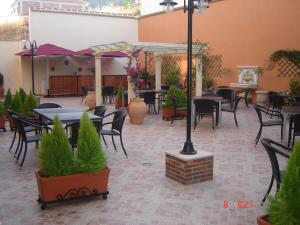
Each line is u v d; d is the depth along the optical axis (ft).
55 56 57.00
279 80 41.04
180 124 29.78
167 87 44.50
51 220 11.30
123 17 62.54
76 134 16.17
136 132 26.18
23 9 101.96
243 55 45.39
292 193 7.80
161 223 11.13
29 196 13.35
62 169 12.10
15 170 16.66
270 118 31.91
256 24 43.39
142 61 59.16
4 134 25.49
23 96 29.91
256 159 18.62
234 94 38.09
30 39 55.31
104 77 60.29
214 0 48.52
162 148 21.13
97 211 11.97
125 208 12.23
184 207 12.34
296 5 38.78
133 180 15.12
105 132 19.49
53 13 56.54
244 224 11.11
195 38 52.19
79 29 58.95
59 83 56.65
